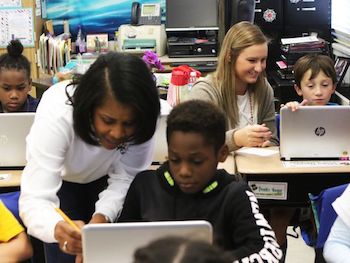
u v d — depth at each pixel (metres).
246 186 1.47
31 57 4.84
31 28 4.80
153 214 1.47
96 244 1.17
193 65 4.71
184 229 1.13
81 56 4.82
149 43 4.95
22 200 1.51
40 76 4.70
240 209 1.40
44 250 1.85
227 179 1.45
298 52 4.39
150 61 3.86
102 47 5.20
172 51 4.87
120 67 1.32
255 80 2.64
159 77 3.56
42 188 1.50
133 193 1.55
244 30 2.59
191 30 4.97
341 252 1.60
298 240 3.08
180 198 1.46
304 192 2.34
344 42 4.71
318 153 2.34
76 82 1.50
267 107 2.75
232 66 2.62
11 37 4.80
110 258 1.18
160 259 0.65
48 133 1.50
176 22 4.99
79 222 1.47
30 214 1.47
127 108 1.31
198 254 0.66
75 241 1.33
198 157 1.33
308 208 2.41
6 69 2.71
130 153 1.71
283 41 4.50
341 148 2.33
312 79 2.85
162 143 2.12
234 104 2.64
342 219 1.65
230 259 0.69
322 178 2.32
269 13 4.86
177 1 5.00
